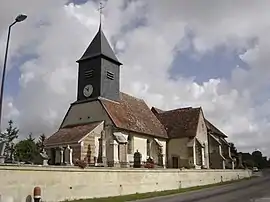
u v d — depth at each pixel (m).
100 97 38.38
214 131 54.06
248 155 86.50
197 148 44.44
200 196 25.16
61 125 40.47
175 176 32.91
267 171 65.56
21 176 19.08
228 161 53.41
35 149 44.62
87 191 23.31
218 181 40.78
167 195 26.69
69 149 31.61
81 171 23.09
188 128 45.59
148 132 40.94
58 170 21.44
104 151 35.34
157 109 52.59
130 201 22.86
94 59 39.94
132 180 27.52
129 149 37.56
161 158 41.78
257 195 25.31
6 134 47.69
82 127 36.50
